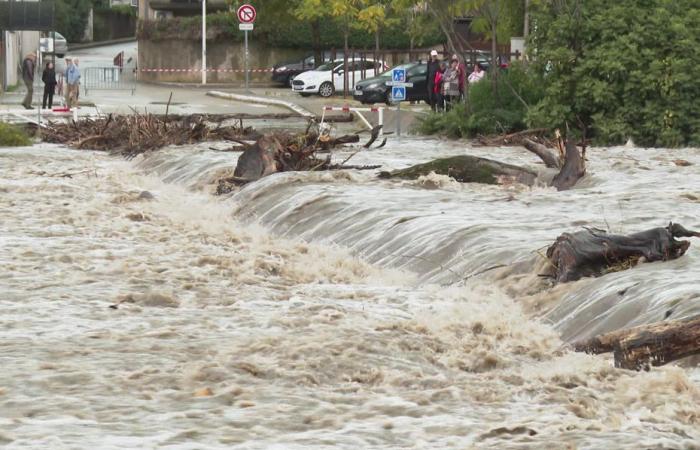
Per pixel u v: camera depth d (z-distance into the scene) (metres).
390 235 40.03
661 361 24.59
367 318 29.66
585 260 31.81
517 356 26.48
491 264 34.50
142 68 173.38
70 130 86.75
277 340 26.67
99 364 24.69
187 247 41.16
